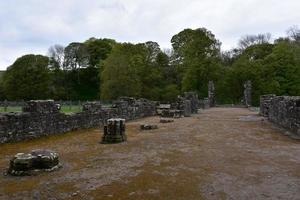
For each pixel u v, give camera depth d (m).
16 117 13.29
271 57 58.12
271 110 23.80
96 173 8.56
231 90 59.66
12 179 8.02
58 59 82.25
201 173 8.56
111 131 13.78
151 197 6.72
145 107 28.56
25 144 12.95
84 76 84.50
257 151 11.60
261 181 7.84
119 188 7.29
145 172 8.66
